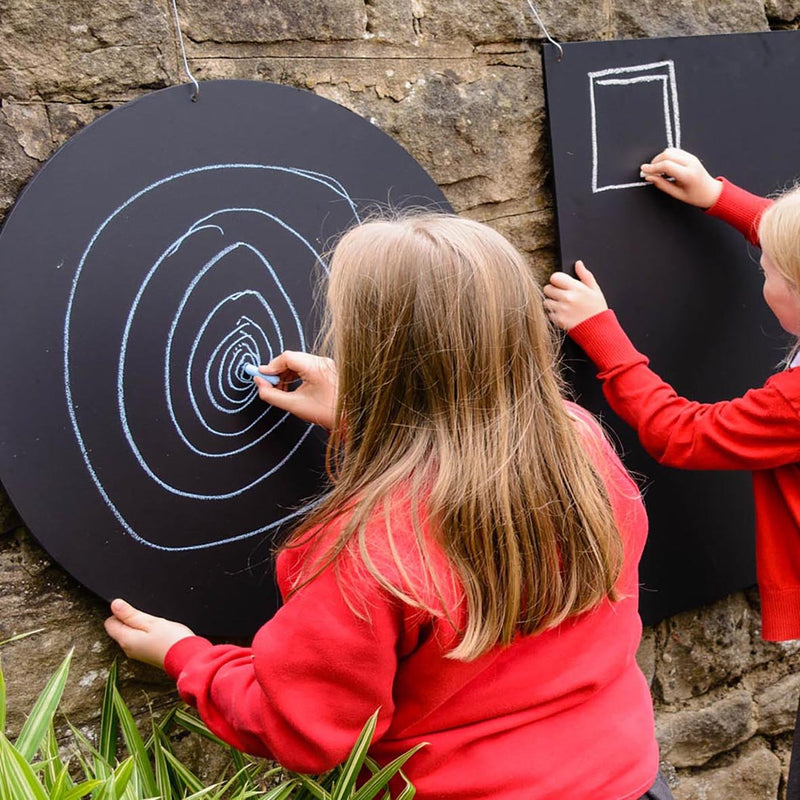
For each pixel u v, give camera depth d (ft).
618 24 4.93
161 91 3.65
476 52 4.58
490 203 4.69
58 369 3.45
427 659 2.71
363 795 2.91
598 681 2.92
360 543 2.56
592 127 4.67
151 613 3.70
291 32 4.06
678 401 4.14
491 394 2.70
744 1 5.31
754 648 5.81
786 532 4.18
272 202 3.93
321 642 2.59
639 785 2.89
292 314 4.02
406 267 2.68
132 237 3.60
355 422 2.82
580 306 4.41
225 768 4.26
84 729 3.85
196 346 3.77
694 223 4.95
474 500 2.60
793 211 3.76
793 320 3.90
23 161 3.52
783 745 6.02
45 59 3.55
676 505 5.13
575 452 2.85
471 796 2.78
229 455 3.87
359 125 4.14
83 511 3.52
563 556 2.79
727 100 5.00
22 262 3.36
